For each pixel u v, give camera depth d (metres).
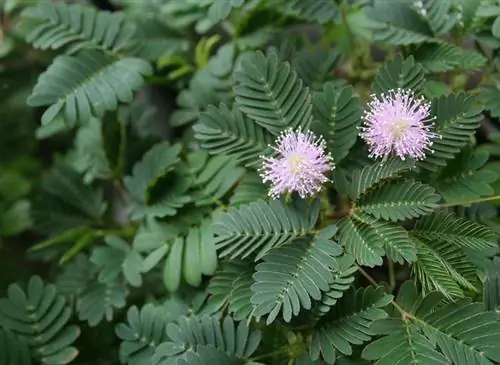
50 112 0.33
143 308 0.33
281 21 0.37
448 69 0.33
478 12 0.33
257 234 0.30
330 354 0.29
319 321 0.30
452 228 0.30
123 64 0.34
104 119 0.37
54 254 0.38
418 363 0.28
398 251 0.29
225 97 0.36
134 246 0.34
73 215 0.38
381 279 0.33
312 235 0.31
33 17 0.36
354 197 0.31
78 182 0.38
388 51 0.37
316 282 0.29
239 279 0.30
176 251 0.33
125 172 0.37
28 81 0.41
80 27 0.35
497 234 0.30
